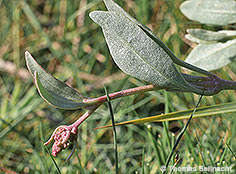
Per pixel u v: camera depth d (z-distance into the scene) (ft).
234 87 0.73
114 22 0.67
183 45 1.37
